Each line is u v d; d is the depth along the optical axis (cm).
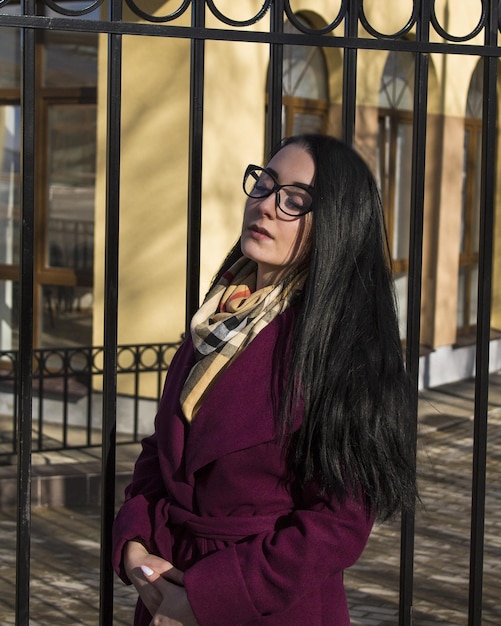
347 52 238
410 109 947
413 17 242
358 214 189
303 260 194
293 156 194
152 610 193
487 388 262
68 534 552
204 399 189
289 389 181
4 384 798
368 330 185
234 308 196
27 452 221
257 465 185
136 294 749
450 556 527
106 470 226
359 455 178
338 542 179
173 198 732
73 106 781
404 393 187
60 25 214
